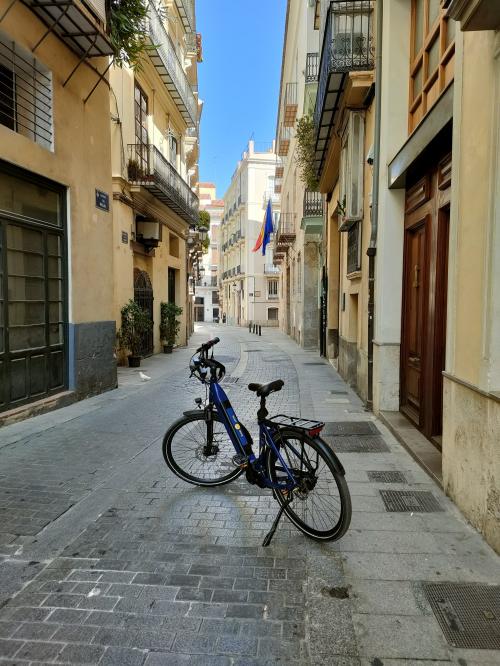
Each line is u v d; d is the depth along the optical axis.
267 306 44.97
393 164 6.08
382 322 6.52
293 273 25.23
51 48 6.95
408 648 2.26
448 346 3.86
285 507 3.42
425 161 5.20
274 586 2.75
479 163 3.26
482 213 3.21
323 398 8.34
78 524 3.53
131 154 13.32
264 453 3.60
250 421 6.69
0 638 2.34
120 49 8.38
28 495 4.07
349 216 8.12
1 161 6.14
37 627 2.42
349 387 9.59
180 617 2.48
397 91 6.23
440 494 3.98
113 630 2.39
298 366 13.27
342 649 2.25
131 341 12.70
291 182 25.31
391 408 6.57
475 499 3.35
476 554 3.05
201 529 3.45
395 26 6.18
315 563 2.98
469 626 2.40
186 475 4.29
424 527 3.41
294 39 21.31
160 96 16.44
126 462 4.89
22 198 6.67
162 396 8.50
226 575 2.86
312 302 19.09
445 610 2.52
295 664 2.17
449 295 3.83
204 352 4.25
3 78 6.68
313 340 19.14
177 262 19.48
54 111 7.09
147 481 4.38
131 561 3.03
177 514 3.70
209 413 4.21
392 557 3.03
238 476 4.21
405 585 2.74
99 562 3.02
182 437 4.29
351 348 9.69
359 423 6.37
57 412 7.08
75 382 7.80
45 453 5.18
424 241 5.38
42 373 7.12
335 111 8.95
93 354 8.35
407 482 4.26
